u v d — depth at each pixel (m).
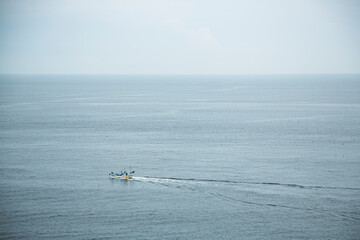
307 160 125.75
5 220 83.69
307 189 99.50
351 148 140.62
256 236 77.38
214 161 124.88
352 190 98.81
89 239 76.19
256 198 94.00
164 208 89.19
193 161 124.94
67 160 126.94
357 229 79.56
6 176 111.25
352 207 88.81
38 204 91.69
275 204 90.62
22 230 79.62
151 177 109.69
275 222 82.50
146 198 94.88
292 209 88.06
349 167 118.06
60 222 82.81
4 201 93.44
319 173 112.44
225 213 86.50
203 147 143.75
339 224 81.56
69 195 97.12
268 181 105.62
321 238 76.62
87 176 111.25
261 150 138.88
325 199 93.12
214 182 105.12
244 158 128.38
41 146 145.50
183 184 103.75
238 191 98.56
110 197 95.62
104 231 79.19
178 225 81.50
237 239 76.31
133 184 104.31
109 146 145.62
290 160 125.75
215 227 80.69
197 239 76.19
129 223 82.31
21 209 88.94
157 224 81.94
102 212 87.38
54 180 107.81
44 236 77.44
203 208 89.00
